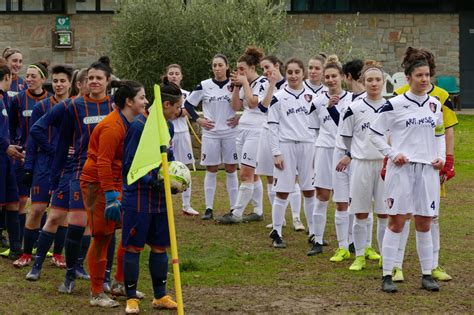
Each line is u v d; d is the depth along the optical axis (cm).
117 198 895
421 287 1012
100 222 917
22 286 1019
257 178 1483
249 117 1424
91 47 3225
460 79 3469
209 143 1490
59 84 1107
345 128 1104
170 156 931
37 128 1085
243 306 934
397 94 1095
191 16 2747
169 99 919
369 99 1089
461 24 3394
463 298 964
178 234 1355
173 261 836
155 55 2722
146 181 879
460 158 2253
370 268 1124
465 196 1709
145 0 2753
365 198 1097
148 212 884
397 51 3331
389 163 997
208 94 1488
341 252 1174
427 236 1002
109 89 1044
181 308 827
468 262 1150
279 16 2800
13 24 3194
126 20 2755
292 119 1263
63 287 991
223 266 1138
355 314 900
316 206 1216
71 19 3206
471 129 2830
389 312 908
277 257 1196
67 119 983
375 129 997
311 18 3281
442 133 997
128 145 884
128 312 902
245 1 2780
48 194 1108
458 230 1375
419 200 988
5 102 1210
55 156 1007
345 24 3136
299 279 1062
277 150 1253
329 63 1210
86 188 919
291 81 1265
